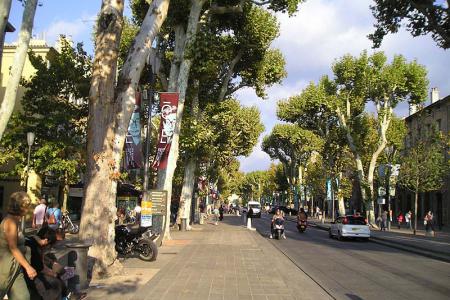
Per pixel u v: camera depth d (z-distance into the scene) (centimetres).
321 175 5369
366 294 997
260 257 1580
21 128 2283
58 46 3419
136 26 2934
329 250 2023
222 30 3011
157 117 3691
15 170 2325
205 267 1306
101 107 1080
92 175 1083
